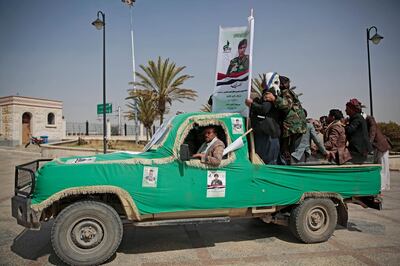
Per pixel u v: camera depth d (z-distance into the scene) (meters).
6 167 17.33
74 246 4.57
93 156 5.16
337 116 6.30
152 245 5.52
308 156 5.85
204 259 4.90
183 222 4.91
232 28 6.00
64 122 41.97
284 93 5.57
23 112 38.00
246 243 5.64
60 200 4.90
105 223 4.64
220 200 5.08
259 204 5.29
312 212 5.62
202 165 4.97
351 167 5.84
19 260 4.85
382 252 5.21
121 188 4.67
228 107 5.86
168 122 5.40
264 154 5.48
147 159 4.81
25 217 4.50
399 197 10.07
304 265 4.68
